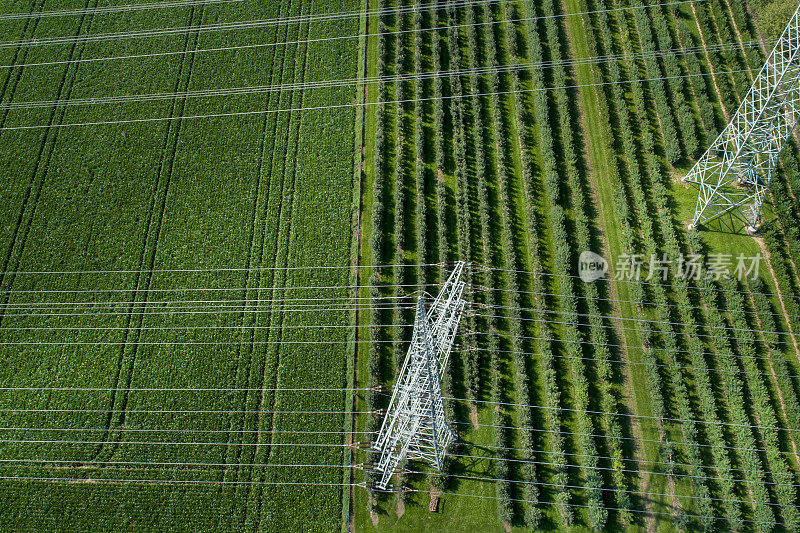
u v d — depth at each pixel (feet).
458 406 133.69
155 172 165.27
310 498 126.11
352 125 169.37
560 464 125.59
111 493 127.54
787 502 120.26
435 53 176.45
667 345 136.77
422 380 110.32
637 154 161.68
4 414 136.77
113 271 152.46
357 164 163.53
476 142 163.43
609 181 159.02
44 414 136.46
